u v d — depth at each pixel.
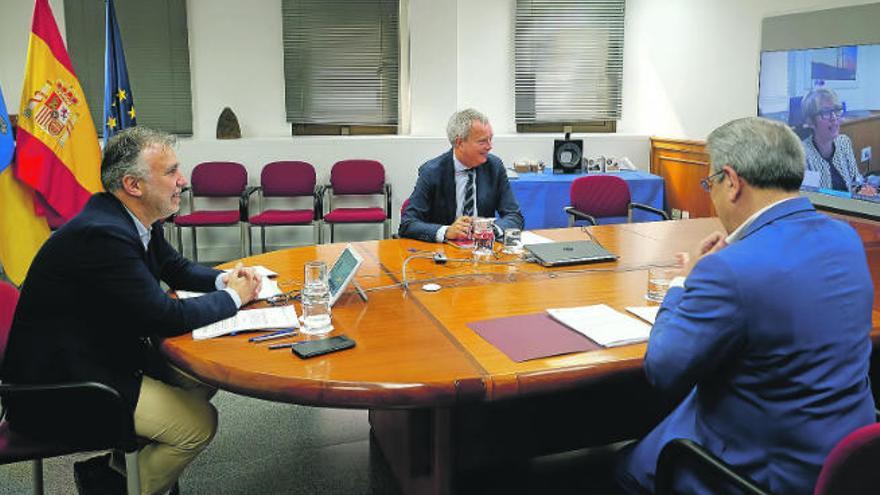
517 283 2.22
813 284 1.30
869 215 3.42
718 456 1.40
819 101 3.74
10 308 1.90
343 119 5.70
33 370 1.73
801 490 1.32
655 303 1.98
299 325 1.81
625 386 2.20
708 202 4.94
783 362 1.30
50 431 1.72
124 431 1.72
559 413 2.14
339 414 2.84
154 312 1.71
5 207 3.45
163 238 2.18
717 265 1.33
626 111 5.95
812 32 3.81
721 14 4.75
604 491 2.21
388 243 2.81
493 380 1.48
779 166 1.38
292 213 5.13
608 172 5.33
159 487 1.90
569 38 5.75
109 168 1.83
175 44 5.38
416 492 2.05
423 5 5.44
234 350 1.65
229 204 5.43
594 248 2.58
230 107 5.57
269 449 2.55
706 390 1.45
